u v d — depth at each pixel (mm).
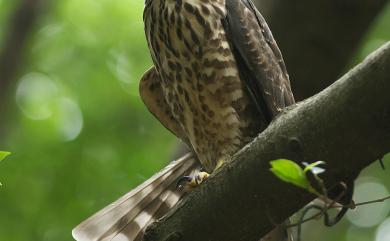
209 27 11008
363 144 7984
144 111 21219
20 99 21203
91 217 11273
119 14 22047
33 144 20234
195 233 9102
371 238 21688
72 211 19031
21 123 20812
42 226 18797
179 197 11539
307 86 14062
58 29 22109
